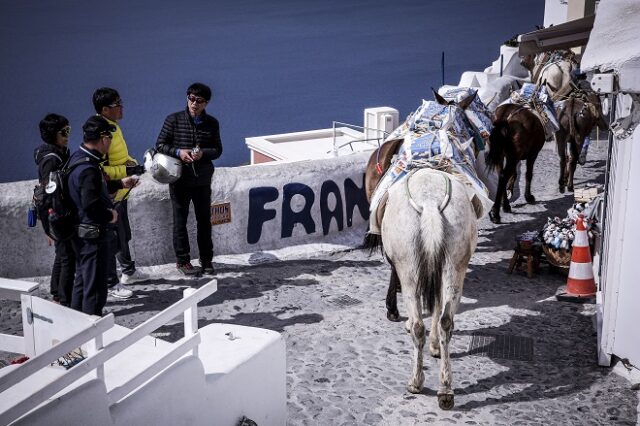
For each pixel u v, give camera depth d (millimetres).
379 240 7773
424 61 54000
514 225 11016
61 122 7133
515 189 12281
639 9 5234
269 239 9766
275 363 5645
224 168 9773
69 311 5664
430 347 7141
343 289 8758
